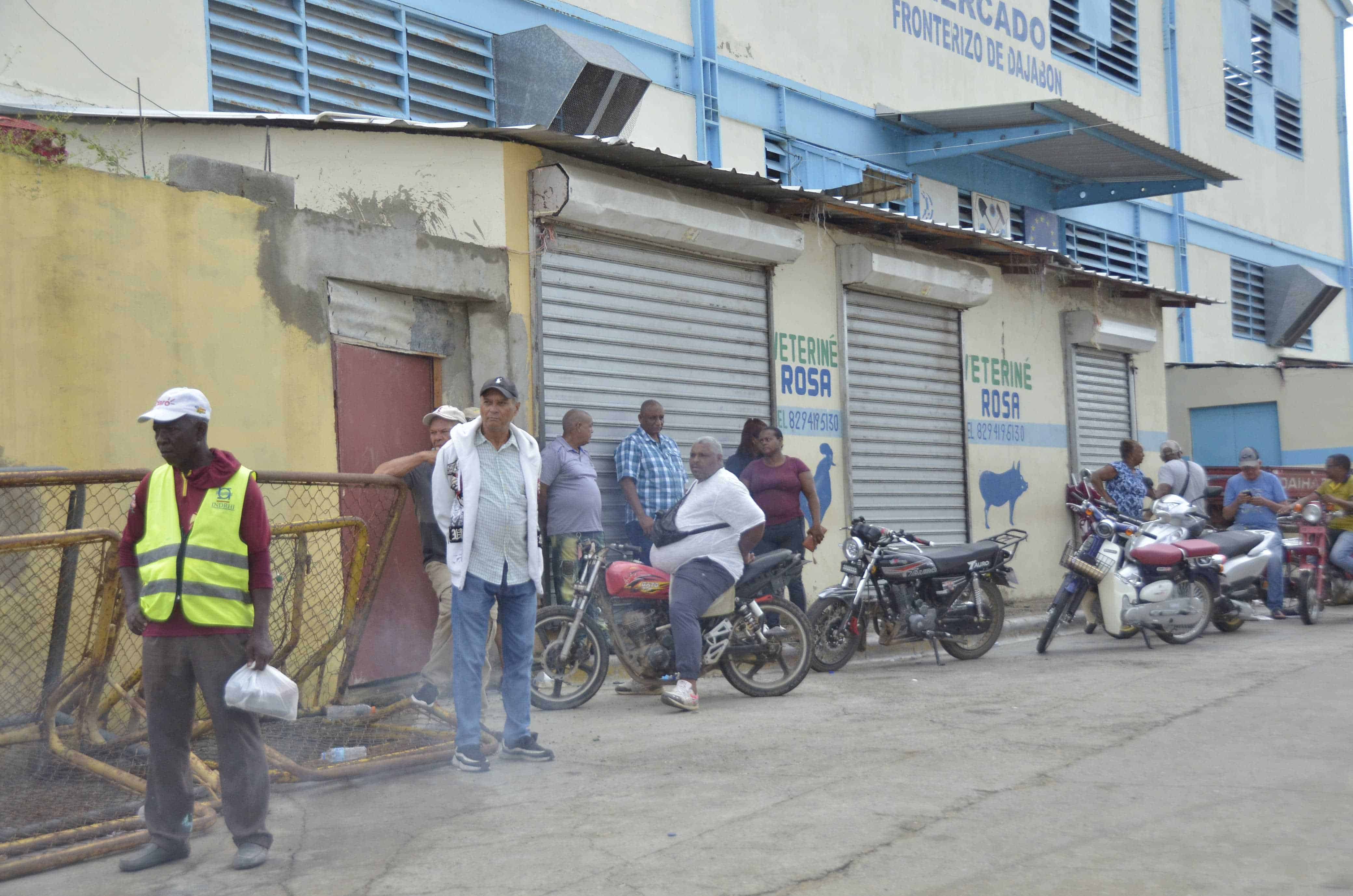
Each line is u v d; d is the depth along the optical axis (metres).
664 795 5.57
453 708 7.57
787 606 8.73
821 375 12.96
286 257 7.87
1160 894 3.97
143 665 4.79
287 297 7.86
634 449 10.26
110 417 6.84
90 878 4.64
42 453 6.54
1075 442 16.89
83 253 6.78
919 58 18.39
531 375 9.91
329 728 6.76
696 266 11.59
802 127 16.55
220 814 5.43
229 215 7.54
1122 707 7.59
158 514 4.77
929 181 18.33
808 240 12.91
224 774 4.72
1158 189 20.11
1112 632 11.14
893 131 17.84
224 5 10.88
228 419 7.45
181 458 4.71
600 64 12.91
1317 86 28.48
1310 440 21.59
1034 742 6.56
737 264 12.04
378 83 12.13
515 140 9.87
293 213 7.94
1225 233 25.17
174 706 4.77
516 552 6.42
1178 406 22.83
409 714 7.29
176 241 7.23
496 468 6.41
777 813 5.14
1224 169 25.06
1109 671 9.36
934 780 5.70
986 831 4.77
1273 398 21.91
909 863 4.38
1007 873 4.23
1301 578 12.71
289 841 5.05
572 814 5.29
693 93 15.21
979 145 17.58
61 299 6.67
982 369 15.38
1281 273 26.20
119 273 6.94
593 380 10.52
